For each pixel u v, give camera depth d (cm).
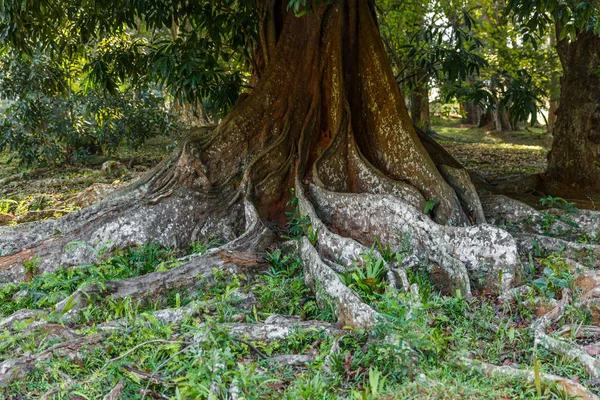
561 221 758
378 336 471
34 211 1051
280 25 920
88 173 1644
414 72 1260
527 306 549
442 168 808
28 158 1639
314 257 622
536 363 391
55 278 627
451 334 486
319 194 767
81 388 415
